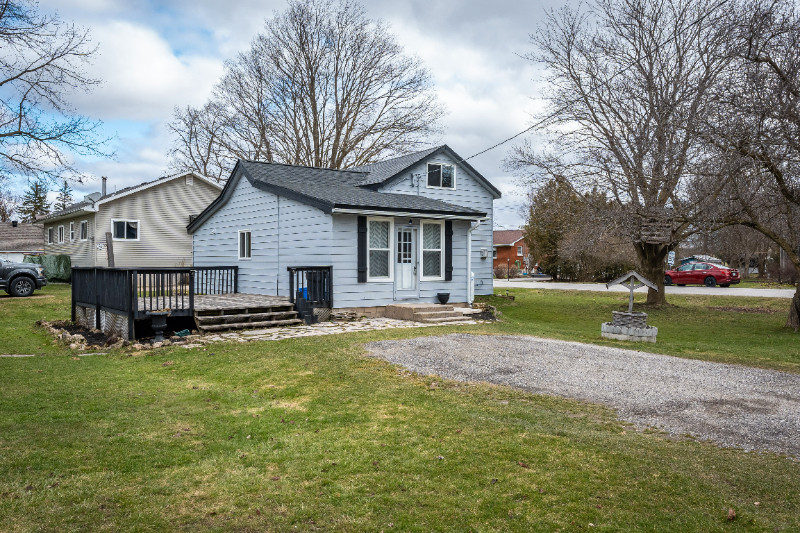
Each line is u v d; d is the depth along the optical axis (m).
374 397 6.62
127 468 4.47
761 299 23.20
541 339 10.94
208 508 3.79
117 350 10.12
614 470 4.39
